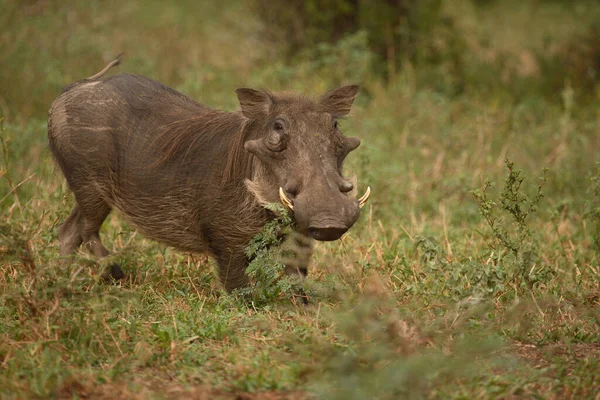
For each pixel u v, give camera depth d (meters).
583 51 32.44
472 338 12.63
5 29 27.09
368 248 17.31
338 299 14.86
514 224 17.78
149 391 11.06
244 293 14.91
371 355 11.46
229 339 13.10
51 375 11.20
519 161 23.62
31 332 12.38
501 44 36.25
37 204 18.95
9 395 10.79
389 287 15.60
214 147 15.04
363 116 26.41
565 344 13.17
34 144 21.92
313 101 14.32
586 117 27.48
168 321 13.61
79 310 12.66
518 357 12.77
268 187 14.00
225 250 15.09
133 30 34.16
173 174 15.24
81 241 17.22
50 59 26.97
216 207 14.83
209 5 40.91
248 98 14.37
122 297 13.07
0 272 14.95
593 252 18.11
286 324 13.57
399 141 24.92
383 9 30.89
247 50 32.66
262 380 11.37
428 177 22.56
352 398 10.40
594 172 21.58
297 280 14.72
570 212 20.08
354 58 28.02
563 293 15.46
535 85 30.73
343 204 12.93
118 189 15.94
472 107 28.00
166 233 15.70
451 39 31.77
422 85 29.55
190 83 25.83
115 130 15.84
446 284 14.62
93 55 28.78
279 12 31.56
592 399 11.23
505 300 15.19
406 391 10.86
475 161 23.36
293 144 13.55
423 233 19.06
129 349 12.34
